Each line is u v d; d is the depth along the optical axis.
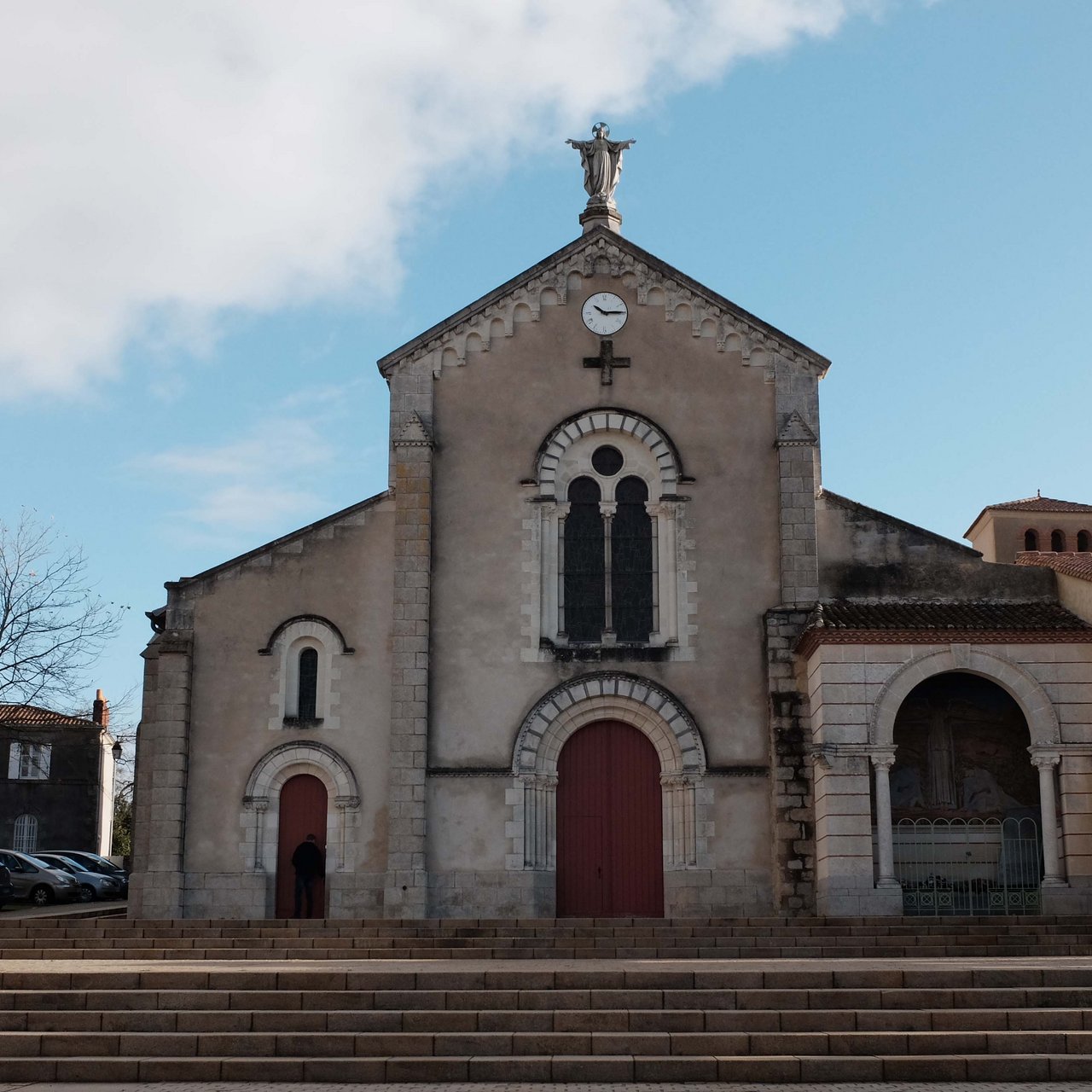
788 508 35.72
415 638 35.22
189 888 34.53
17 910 46.00
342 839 34.66
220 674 35.59
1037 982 21.64
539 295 37.25
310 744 35.12
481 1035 19.84
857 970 21.80
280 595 35.94
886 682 32.75
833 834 32.12
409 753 34.59
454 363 37.00
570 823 35.19
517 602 35.75
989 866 33.81
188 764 35.12
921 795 34.22
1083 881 31.75
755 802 34.56
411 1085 18.86
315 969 22.88
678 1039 19.72
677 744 34.91
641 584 36.09
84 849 67.50
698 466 36.38
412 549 35.66
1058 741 32.41
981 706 34.66
